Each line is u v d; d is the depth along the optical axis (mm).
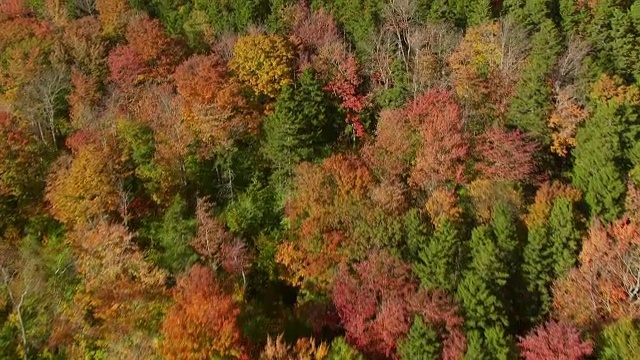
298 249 43125
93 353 34000
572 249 38188
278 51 55312
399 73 53594
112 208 45375
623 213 40500
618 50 50938
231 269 41344
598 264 36188
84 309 36000
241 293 37219
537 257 37875
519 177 44719
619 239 37406
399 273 37469
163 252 43281
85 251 39000
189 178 49312
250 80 55281
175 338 30688
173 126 50375
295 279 42219
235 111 52688
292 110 50188
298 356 31547
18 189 47375
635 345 29500
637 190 40062
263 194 49500
